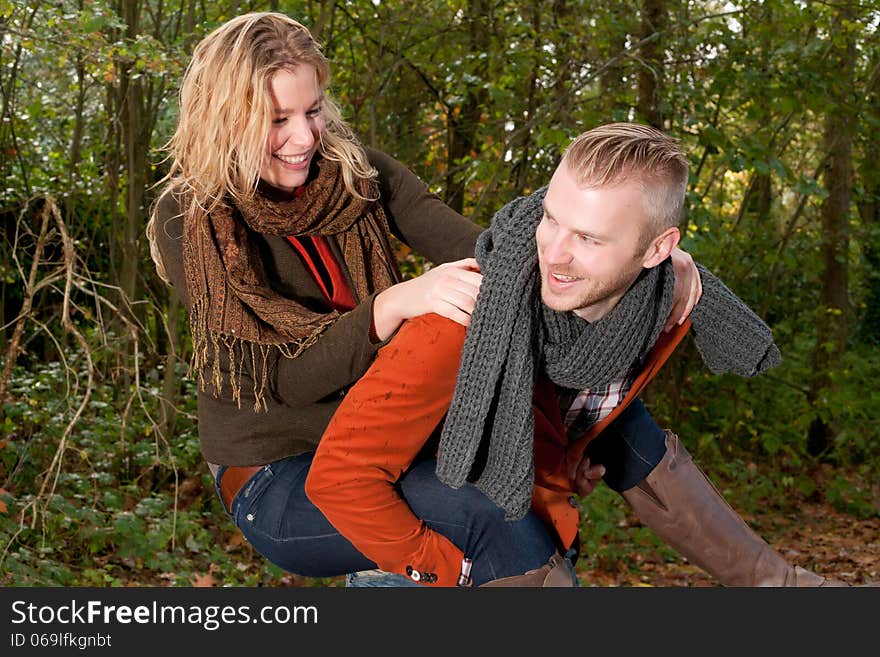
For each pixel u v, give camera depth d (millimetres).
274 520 1767
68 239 4082
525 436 1537
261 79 1739
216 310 1794
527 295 1515
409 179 2166
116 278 6816
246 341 1782
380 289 1987
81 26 4641
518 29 6477
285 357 1763
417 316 1604
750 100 6418
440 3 6898
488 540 1616
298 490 1765
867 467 8953
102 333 4324
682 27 6230
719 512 1941
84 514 4766
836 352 9398
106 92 6863
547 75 6734
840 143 8953
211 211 1832
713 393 8828
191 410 6566
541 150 6852
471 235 2109
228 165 1791
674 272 1692
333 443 1593
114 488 5680
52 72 7281
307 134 1806
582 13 6414
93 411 6039
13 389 5859
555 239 1426
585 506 6453
